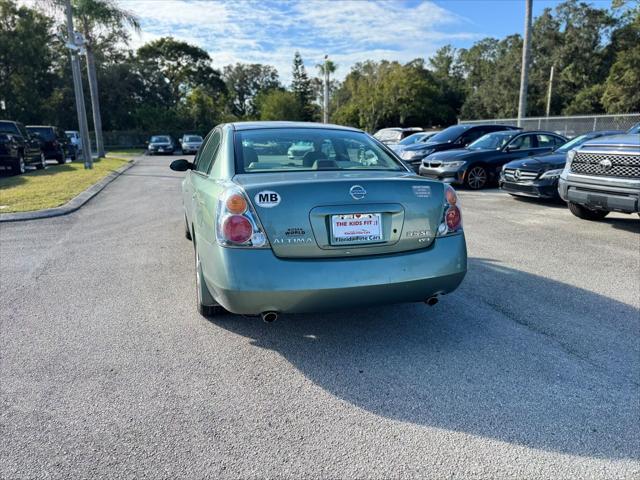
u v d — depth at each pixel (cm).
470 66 8269
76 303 439
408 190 325
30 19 4188
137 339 363
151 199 1097
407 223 322
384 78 6209
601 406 271
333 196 308
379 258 313
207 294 378
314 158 379
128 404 278
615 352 335
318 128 429
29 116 4388
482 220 795
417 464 227
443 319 395
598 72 5478
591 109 5103
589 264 540
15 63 4172
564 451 235
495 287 468
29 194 1093
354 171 362
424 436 248
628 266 531
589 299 434
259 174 342
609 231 704
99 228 767
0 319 402
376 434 250
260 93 7488
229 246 300
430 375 308
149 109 5212
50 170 1836
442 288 333
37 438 247
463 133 1482
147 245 654
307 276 299
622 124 1959
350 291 305
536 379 301
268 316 307
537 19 5781
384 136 2198
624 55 4238
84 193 1124
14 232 738
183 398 284
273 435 250
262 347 350
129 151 3984
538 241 648
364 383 299
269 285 295
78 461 229
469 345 349
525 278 495
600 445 239
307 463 228
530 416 263
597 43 5531
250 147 380
